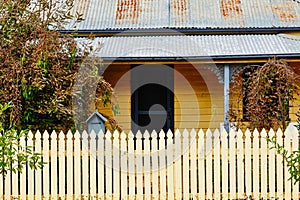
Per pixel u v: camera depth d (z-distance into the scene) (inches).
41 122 459.5
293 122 583.5
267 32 702.5
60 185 374.0
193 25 709.9
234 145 374.9
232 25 708.7
